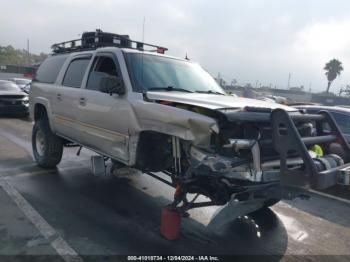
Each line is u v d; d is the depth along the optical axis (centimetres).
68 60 580
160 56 494
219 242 387
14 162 672
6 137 934
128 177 609
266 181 328
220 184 348
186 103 349
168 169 401
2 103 1348
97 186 553
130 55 451
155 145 399
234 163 318
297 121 362
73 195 504
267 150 338
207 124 313
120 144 423
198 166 334
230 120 315
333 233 432
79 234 381
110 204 479
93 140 479
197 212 468
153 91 413
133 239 379
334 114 702
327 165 329
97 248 353
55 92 572
